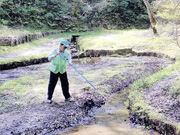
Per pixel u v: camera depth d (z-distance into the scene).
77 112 4.75
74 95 5.67
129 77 7.62
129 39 15.84
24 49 13.99
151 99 4.84
